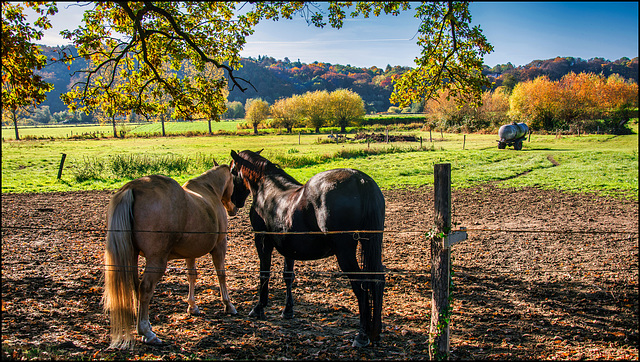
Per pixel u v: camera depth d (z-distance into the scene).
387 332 4.75
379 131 66.44
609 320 5.16
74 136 57.00
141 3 7.72
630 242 9.05
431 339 3.86
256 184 5.46
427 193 16.14
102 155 29.80
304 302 5.75
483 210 12.95
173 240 4.31
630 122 63.03
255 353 4.15
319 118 70.38
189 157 26.89
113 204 4.04
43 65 6.54
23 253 7.86
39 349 3.99
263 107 70.56
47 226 10.44
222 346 4.29
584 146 35.62
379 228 4.18
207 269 7.17
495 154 29.08
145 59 7.90
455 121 64.06
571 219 11.52
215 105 8.80
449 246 3.77
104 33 8.12
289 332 4.73
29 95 6.52
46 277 6.47
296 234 4.50
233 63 8.79
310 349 4.26
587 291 6.18
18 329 4.50
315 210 4.29
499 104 70.75
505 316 5.27
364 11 8.60
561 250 8.52
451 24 9.04
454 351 4.27
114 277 3.90
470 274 7.03
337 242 4.11
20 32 6.12
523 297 5.95
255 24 8.42
